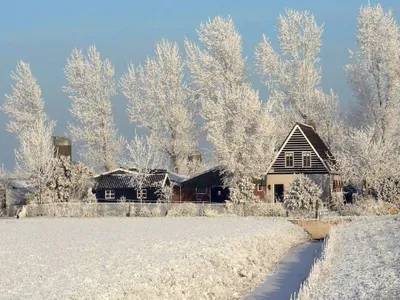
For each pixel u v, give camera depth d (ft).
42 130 299.79
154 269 97.66
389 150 259.39
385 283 92.48
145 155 298.15
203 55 298.97
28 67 330.54
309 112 310.65
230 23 299.17
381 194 252.01
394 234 160.15
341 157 263.08
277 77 316.60
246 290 106.73
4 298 77.10
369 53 283.18
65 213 261.85
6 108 329.31
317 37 314.55
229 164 264.93
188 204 250.57
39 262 109.29
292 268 128.57
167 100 320.09
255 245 142.51
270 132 270.05
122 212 256.73
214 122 270.87
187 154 323.37
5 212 274.16
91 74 322.55
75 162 298.76
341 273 103.14
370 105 285.02
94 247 131.34
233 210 241.35
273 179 274.77
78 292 80.38
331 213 237.86
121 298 80.07
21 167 285.02
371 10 285.23
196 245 130.82
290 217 227.20
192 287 96.53
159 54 320.50
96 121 320.50
